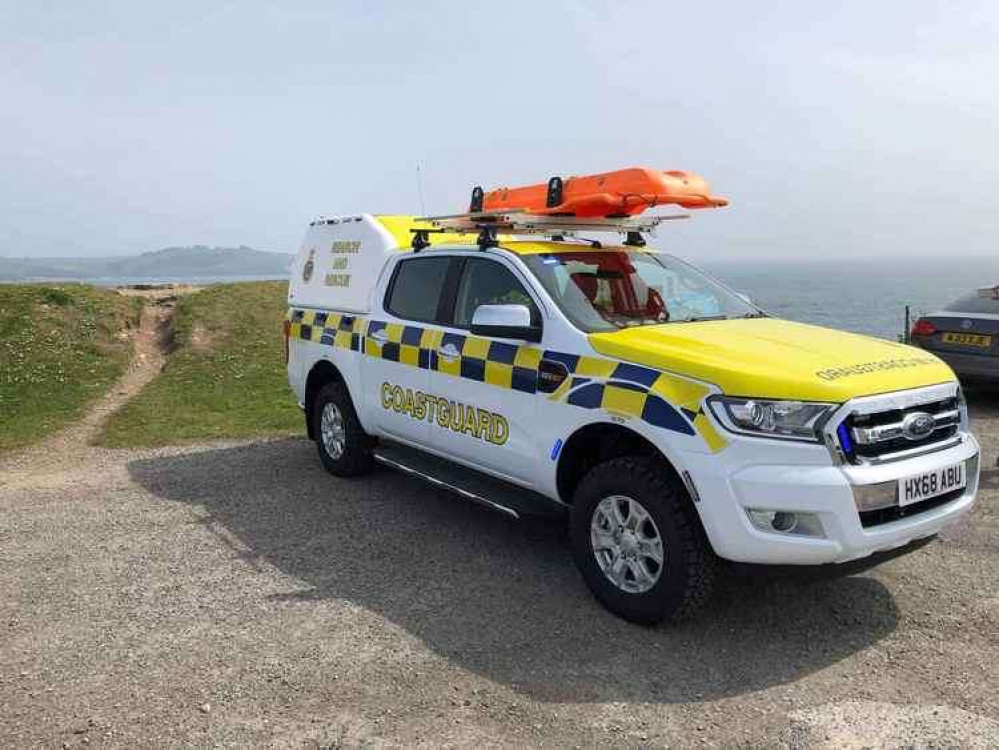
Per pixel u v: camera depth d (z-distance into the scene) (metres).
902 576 4.54
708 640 3.82
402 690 3.39
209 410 10.17
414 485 6.59
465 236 6.18
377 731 3.09
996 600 4.21
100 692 3.40
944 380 3.98
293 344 7.27
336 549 5.12
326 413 6.82
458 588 4.47
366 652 3.73
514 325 4.37
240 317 15.45
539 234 5.49
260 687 3.42
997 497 5.88
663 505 3.73
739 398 3.56
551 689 3.39
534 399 4.47
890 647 3.74
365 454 6.61
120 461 7.70
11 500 6.41
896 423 3.66
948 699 3.28
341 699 3.32
